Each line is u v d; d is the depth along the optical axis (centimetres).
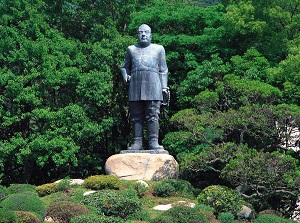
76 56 2677
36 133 2603
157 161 2169
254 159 1861
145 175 2156
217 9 2859
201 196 1891
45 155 2472
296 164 2061
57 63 2595
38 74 2511
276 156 1872
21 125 2666
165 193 2014
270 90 2159
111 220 1429
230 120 2072
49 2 2884
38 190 2039
